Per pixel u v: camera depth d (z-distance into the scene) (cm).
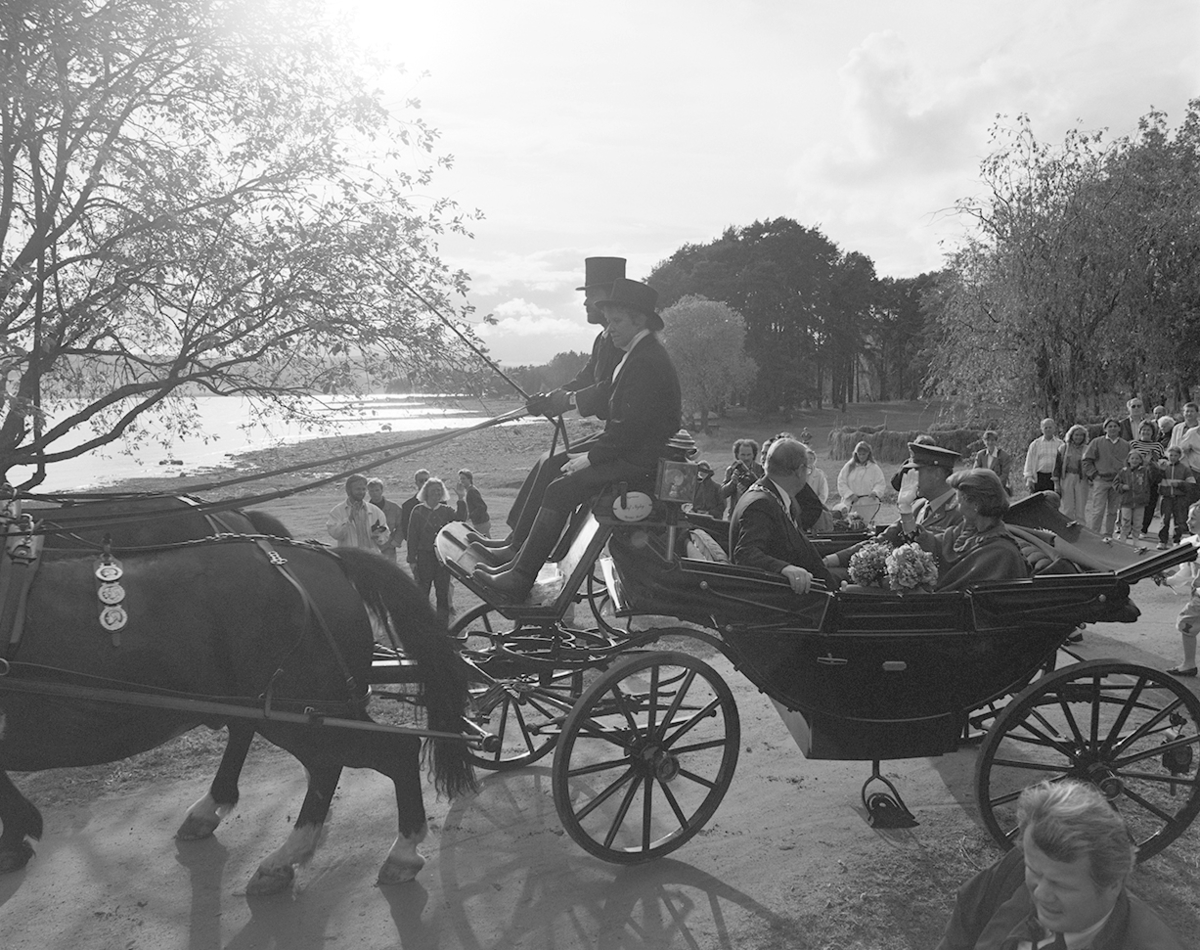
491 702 570
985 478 555
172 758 680
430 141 842
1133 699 527
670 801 537
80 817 586
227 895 495
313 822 504
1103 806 206
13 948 447
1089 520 1548
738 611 518
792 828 571
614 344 568
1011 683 544
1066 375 2153
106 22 734
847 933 459
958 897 248
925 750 544
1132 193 2166
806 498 675
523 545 549
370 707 764
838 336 9819
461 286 862
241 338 834
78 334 818
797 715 567
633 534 524
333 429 895
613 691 519
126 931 461
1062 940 217
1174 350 2302
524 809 605
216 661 457
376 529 1127
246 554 479
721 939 454
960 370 2231
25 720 418
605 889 502
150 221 768
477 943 452
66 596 430
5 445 776
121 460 4934
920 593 516
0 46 716
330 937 457
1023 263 2123
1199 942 449
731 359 7950
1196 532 787
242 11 768
